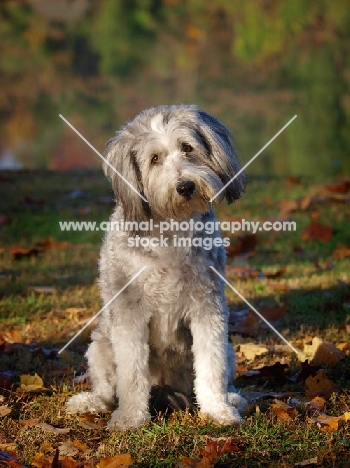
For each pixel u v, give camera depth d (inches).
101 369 323.6
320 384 323.6
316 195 685.3
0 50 2070.6
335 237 585.9
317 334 391.2
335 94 1576.0
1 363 366.0
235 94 1796.3
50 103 1889.8
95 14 2135.8
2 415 305.1
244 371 352.5
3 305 450.0
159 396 315.0
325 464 260.8
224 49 1998.0
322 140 1234.6
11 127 1744.6
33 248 574.2
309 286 471.8
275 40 1921.8
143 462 268.2
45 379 349.7
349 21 1925.4
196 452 273.6
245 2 1967.3
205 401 305.0
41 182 776.3
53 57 2071.9
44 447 277.9
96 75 2042.3
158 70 1995.6
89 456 274.1
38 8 2128.4
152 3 2060.8
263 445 275.4
